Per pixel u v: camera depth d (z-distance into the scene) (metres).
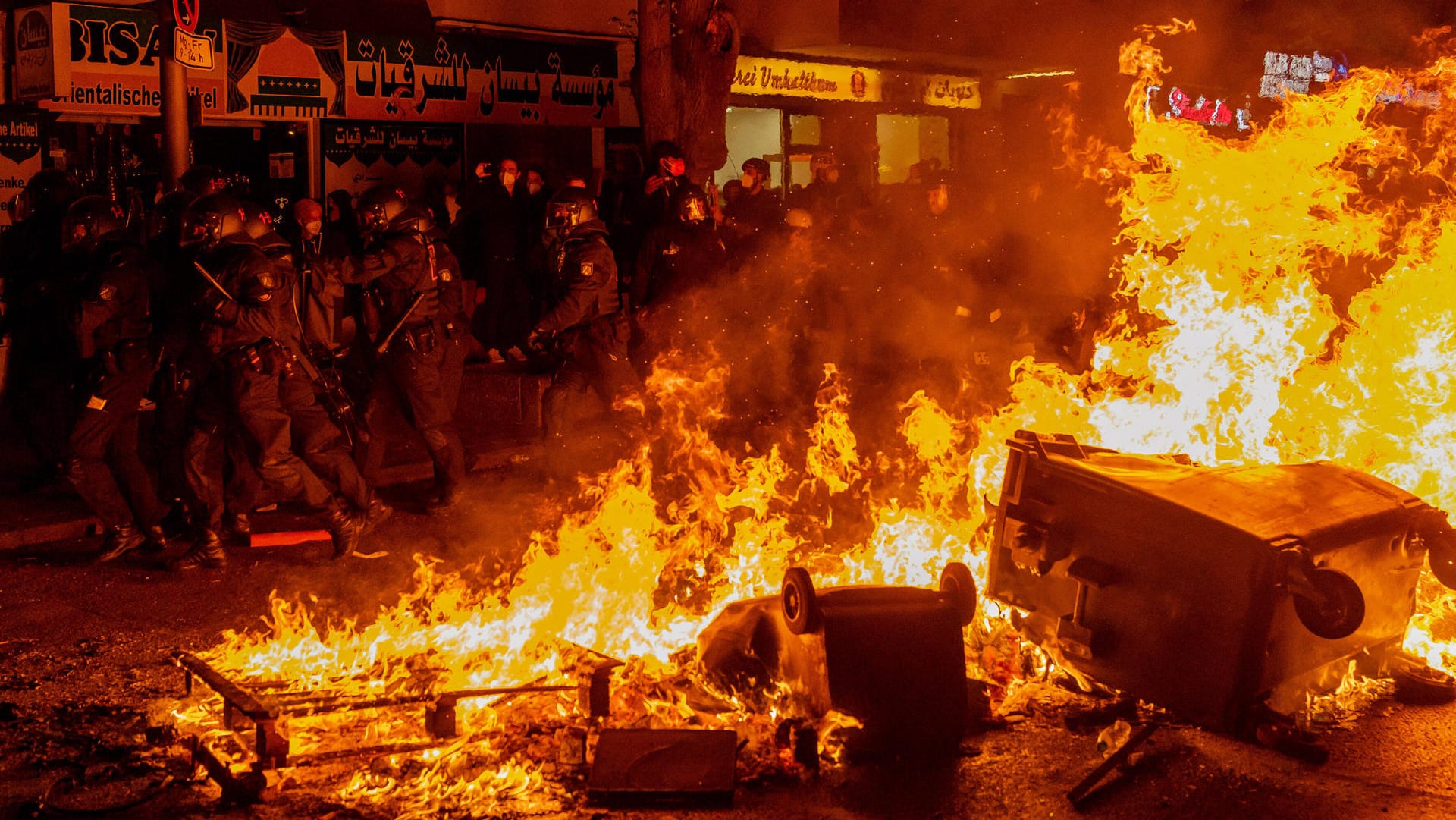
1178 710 4.76
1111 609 4.91
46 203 8.45
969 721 4.95
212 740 4.77
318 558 7.44
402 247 8.05
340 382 8.03
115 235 7.34
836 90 19.67
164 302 7.33
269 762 4.41
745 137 18.52
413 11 13.91
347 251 11.88
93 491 7.23
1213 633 4.63
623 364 8.92
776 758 4.61
